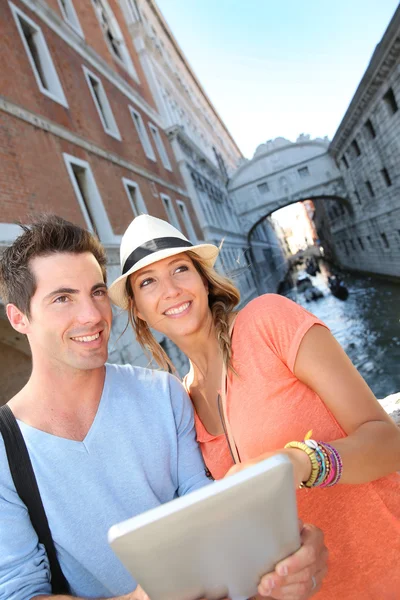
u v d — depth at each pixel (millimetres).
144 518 779
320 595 1282
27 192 7387
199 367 1661
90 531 1333
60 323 1331
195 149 25609
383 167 20344
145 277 1598
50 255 1364
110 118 13305
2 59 7918
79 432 1392
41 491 1301
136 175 14188
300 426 1286
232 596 988
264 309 1382
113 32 17625
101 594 1349
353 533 1259
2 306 6078
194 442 1599
